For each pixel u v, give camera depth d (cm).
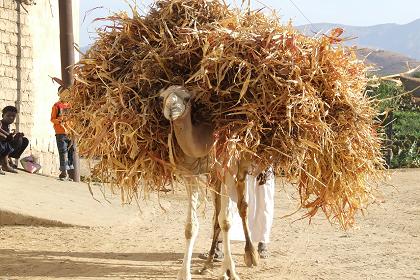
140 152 645
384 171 730
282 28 657
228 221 712
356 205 718
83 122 688
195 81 638
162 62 642
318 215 1221
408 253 888
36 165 1510
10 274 745
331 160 670
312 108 638
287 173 666
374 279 741
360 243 959
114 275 746
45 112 1708
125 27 674
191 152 638
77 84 686
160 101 631
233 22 655
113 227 1048
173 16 669
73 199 1220
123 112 632
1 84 1535
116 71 664
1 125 1418
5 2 1550
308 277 750
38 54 1673
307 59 647
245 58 632
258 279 741
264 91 628
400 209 1305
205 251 887
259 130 636
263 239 818
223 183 654
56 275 741
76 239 947
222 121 639
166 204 1288
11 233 969
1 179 1283
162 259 838
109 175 684
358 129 675
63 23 1485
